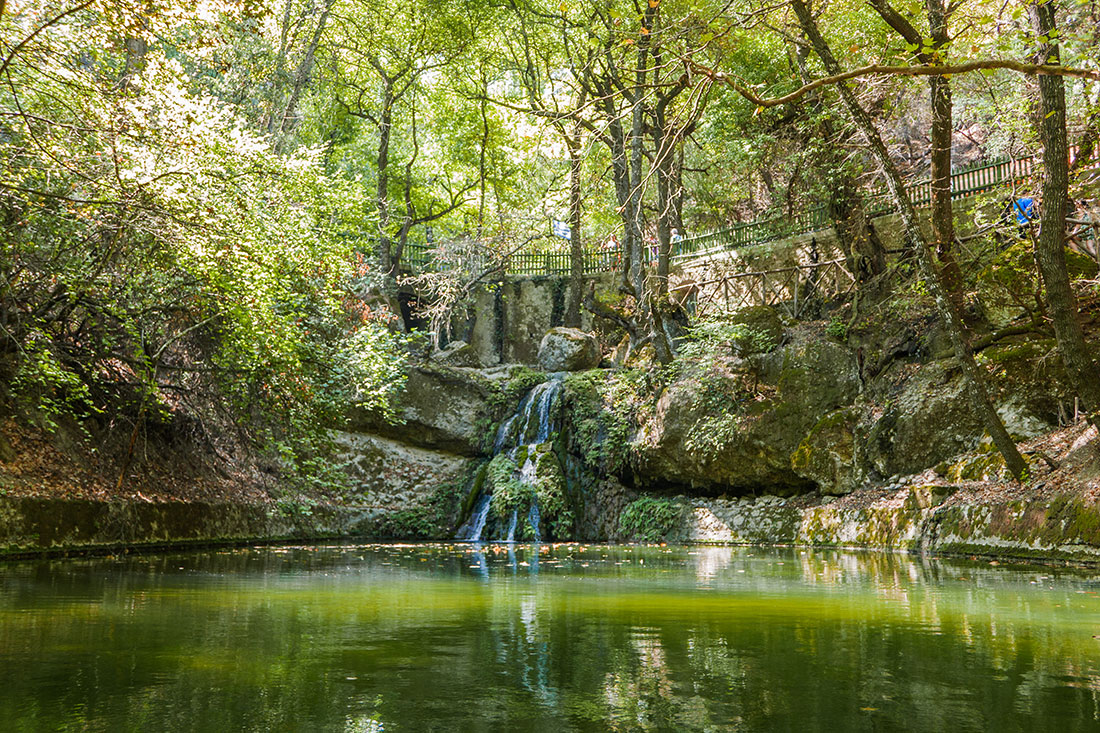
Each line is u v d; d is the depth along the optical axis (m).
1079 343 10.32
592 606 5.38
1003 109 13.79
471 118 31.53
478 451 23.48
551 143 24.95
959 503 12.56
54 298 11.91
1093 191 12.52
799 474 17.14
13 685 2.83
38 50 9.12
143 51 12.80
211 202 11.41
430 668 3.18
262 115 22.23
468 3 26.34
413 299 32.09
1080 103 12.41
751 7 11.61
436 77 32.31
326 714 2.44
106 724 2.30
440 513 21.84
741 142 20.45
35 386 11.78
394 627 4.32
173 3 9.16
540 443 21.97
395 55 28.95
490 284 31.58
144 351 13.74
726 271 26.30
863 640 3.90
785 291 24.31
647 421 20.16
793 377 18.22
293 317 14.80
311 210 15.48
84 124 9.84
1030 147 13.30
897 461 15.55
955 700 2.62
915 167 21.78
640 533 19.27
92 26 9.66
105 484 12.45
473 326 31.77
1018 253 14.84
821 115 15.88
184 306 13.34
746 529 17.44
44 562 9.12
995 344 15.17
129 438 14.02
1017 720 2.36
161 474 14.46
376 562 10.27
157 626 4.32
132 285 12.40
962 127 22.80
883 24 16.17
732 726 2.30
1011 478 12.29
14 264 11.27
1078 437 12.05
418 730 2.26
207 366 14.13
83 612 4.89
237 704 2.56
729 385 18.86
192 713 2.44
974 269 16.41
